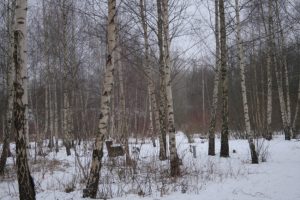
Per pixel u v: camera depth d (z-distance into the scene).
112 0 8.98
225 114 16.59
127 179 11.12
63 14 20.84
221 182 10.69
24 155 7.80
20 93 7.83
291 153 17.66
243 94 15.01
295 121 31.92
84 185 10.34
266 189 9.61
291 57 36.28
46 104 27.34
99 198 8.75
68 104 21.48
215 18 17.59
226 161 15.20
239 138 30.09
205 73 48.66
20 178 7.75
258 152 15.26
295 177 11.17
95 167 8.79
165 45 11.95
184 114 48.34
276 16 24.25
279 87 25.69
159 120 16.45
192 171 12.54
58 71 27.69
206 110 47.19
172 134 11.80
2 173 12.99
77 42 23.16
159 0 15.25
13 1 14.75
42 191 9.79
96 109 26.11
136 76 23.95
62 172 13.20
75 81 21.81
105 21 13.16
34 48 26.08
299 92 29.16
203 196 8.93
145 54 16.69
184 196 8.95
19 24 7.95
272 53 28.59
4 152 13.24
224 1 16.20
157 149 21.39
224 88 16.58
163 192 9.36
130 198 8.69
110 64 8.92
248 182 10.64
